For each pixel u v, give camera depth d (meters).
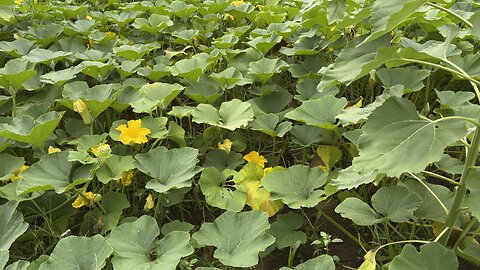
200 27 2.54
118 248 1.13
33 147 1.66
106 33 2.39
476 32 0.88
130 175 1.48
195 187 1.58
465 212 1.23
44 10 2.75
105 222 1.35
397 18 0.75
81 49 2.29
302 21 2.31
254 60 2.14
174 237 1.16
